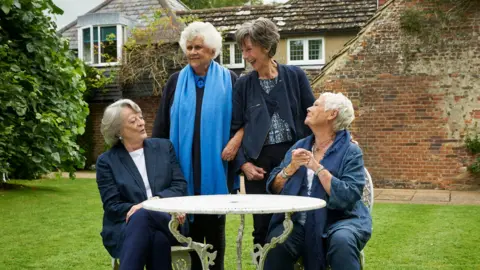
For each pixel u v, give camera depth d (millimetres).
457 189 13227
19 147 10367
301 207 2938
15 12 10492
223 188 4195
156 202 3260
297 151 3637
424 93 13422
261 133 4098
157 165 4098
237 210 2871
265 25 4062
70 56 11672
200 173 4242
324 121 3822
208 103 4230
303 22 18922
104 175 4027
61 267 5230
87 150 20703
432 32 13305
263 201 3240
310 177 3824
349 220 3613
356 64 13789
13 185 11492
